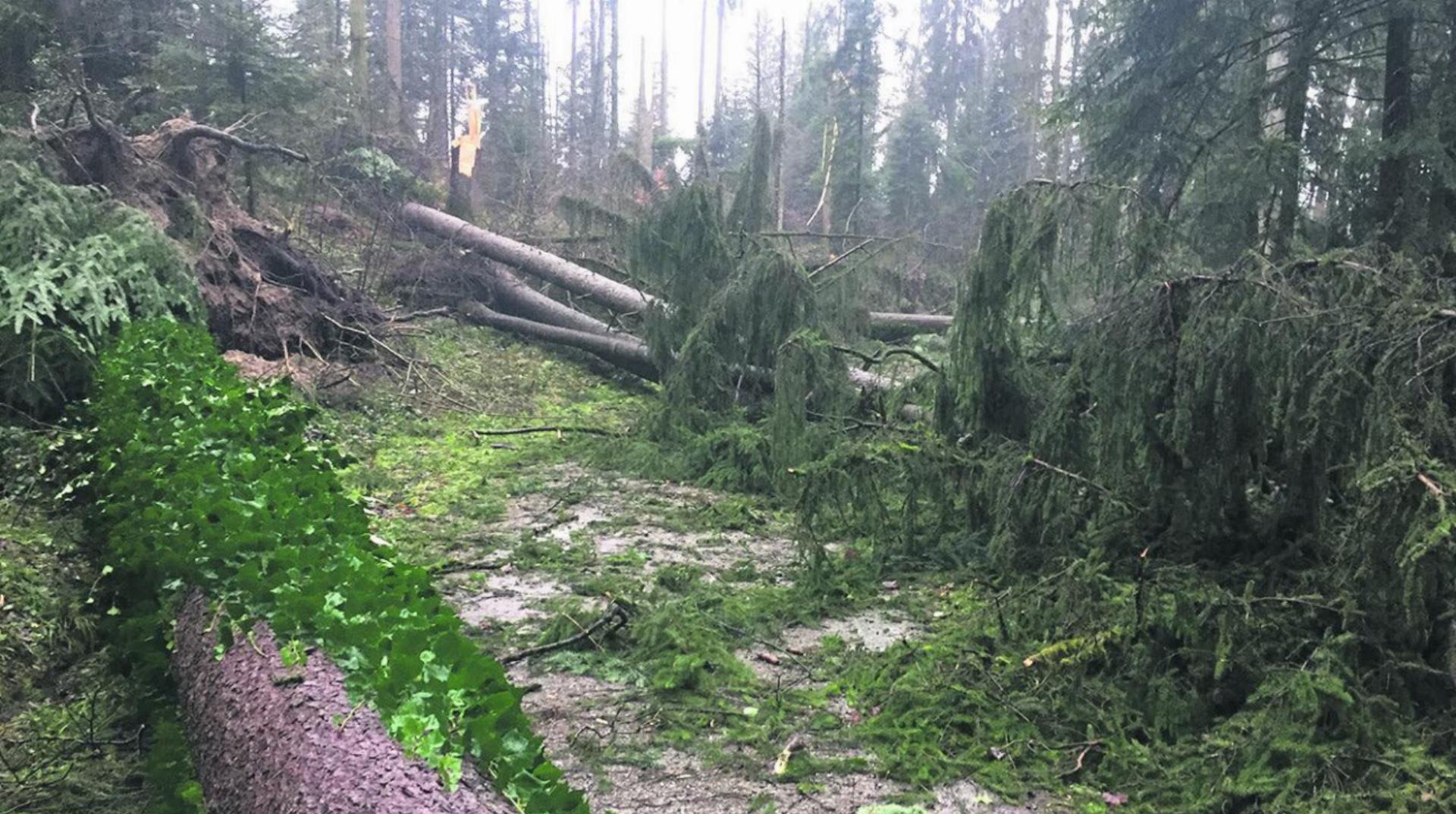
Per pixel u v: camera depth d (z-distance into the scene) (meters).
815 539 4.98
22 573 3.84
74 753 2.88
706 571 5.18
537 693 3.60
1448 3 6.91
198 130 8.52
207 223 8.24
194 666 2.57
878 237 10.02
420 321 11.45
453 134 20.25
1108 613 3.77
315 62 13.66
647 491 7.11
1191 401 3.90
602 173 16.69
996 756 3.18
